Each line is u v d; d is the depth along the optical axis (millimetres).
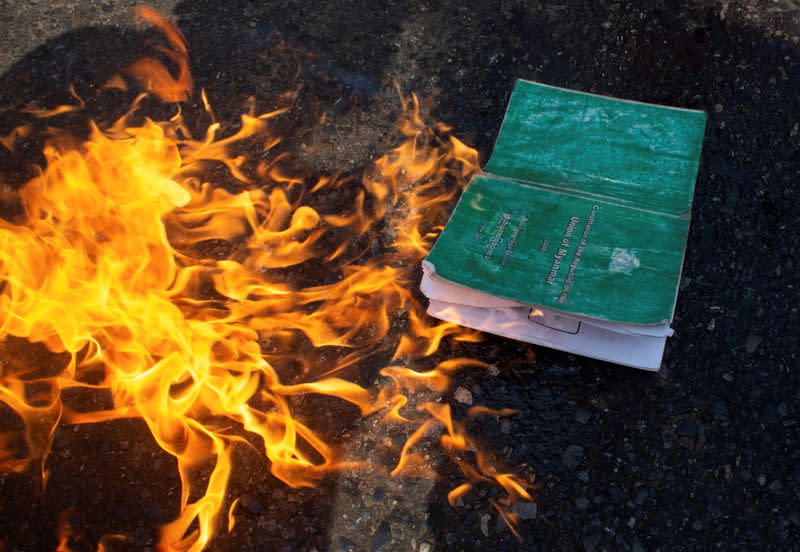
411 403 1627
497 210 1720
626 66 2082
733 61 2047
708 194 1857
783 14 2086
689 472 1527
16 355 1714
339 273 1812
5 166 2018
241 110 2094
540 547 1470
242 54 2188
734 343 1664
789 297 1712
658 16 2133
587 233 1664
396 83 2111
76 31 2273
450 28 2195
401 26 2215
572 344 1601
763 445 1548
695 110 1896
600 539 1472
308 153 2008
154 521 1519
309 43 2189
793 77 2008
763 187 1863
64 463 1585
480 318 1646
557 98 1924
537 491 1521
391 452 1573
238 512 1523
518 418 1599
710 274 1754
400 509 1516
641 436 1568
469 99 2072
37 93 2160
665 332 1501
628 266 1600
